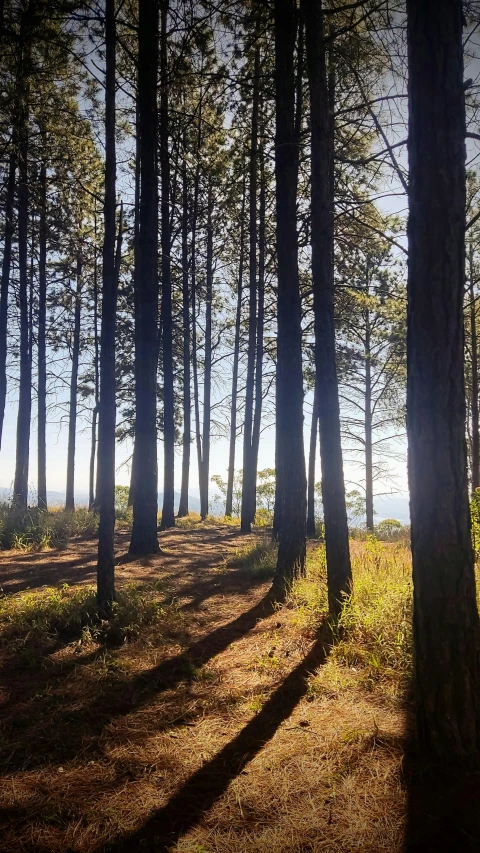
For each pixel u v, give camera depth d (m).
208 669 5.00
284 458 7.97
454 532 3.25
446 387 3.29
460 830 2.59
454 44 3.34
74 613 6.16
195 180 16.34
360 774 3.14
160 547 12.05
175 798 3.05
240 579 8.88
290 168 7.96
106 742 3.70
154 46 9.08
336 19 7.11
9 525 12.01
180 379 22.08
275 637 5.76
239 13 7.79
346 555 5.97
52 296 18.80
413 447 3.40
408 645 4.50
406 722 3.65
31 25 9.73
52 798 3.05
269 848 2.60
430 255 3.34
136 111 10.68
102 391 6.43
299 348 8.03
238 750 3.55
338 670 4.59
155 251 10.80
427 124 3.35
